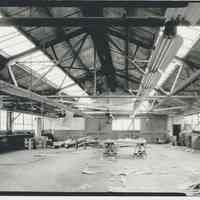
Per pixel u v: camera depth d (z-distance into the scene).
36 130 22.62
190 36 8.36
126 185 7.13
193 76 8.84
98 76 17.09
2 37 8.84
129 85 18.64
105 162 11.74
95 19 5.48
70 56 12.38
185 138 21.59
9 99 14.80
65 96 12.44
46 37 9.70
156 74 8.52
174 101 20.12
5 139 17.05
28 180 7.80
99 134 26.88
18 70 12.06
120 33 9.69
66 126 26.78
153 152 16.69
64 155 14.61
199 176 8.38
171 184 7.26
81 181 7.66
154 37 8.58
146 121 26.89
